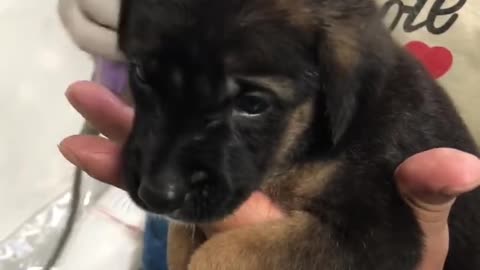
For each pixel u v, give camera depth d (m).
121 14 0.28
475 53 0.40
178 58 0.24
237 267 0.29
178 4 0.25
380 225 0.28
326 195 0.29
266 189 0.30
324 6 0.27
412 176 0.27
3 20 0.56
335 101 0.27
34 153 0.55
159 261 0.44
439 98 0.32
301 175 0.29
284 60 0.26
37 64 0.56
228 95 0.25
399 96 0.30
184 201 0.25
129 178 0.27
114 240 0.50
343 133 0.28
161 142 0.25
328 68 0.27
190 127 0.25
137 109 0.27
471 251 0.33
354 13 0.28
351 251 0.28
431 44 0.40
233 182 0.26
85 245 0.51
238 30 0.24
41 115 0.56
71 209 0.52
